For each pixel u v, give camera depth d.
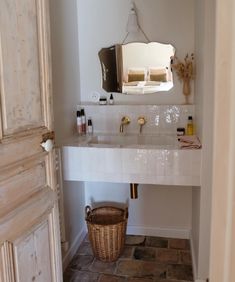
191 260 2.13
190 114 2.24
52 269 1.32
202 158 1.71
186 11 2.21
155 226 2.50
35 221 1.16
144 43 2.29
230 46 0.53
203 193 1.73
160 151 1.77
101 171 1.88
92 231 2.12
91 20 2.35
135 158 1.81
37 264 1.18
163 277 1.96
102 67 2.39
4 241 0.95
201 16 1.77
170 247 2.33
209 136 1.67
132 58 2.33
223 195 0.57
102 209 2.36
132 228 2.53
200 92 1.82
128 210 2.51
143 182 1.83
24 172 1.09
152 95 2.35
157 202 2.46
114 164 1.85
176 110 2.26
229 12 0.52
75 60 2.33
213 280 0.60
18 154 1.05
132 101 2.38
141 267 2.07
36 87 1.18
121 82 2.37
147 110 2.31
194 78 2.23
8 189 0.98
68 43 2.18
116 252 2.13
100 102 2.39
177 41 2.25
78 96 2.41
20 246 1.05
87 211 2.31
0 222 0.93
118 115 2.37
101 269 2.06
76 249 2.30
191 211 2.41
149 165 1.80
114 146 1.87
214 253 0.59
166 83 2.31
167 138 2.18
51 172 1.30
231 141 0.54
